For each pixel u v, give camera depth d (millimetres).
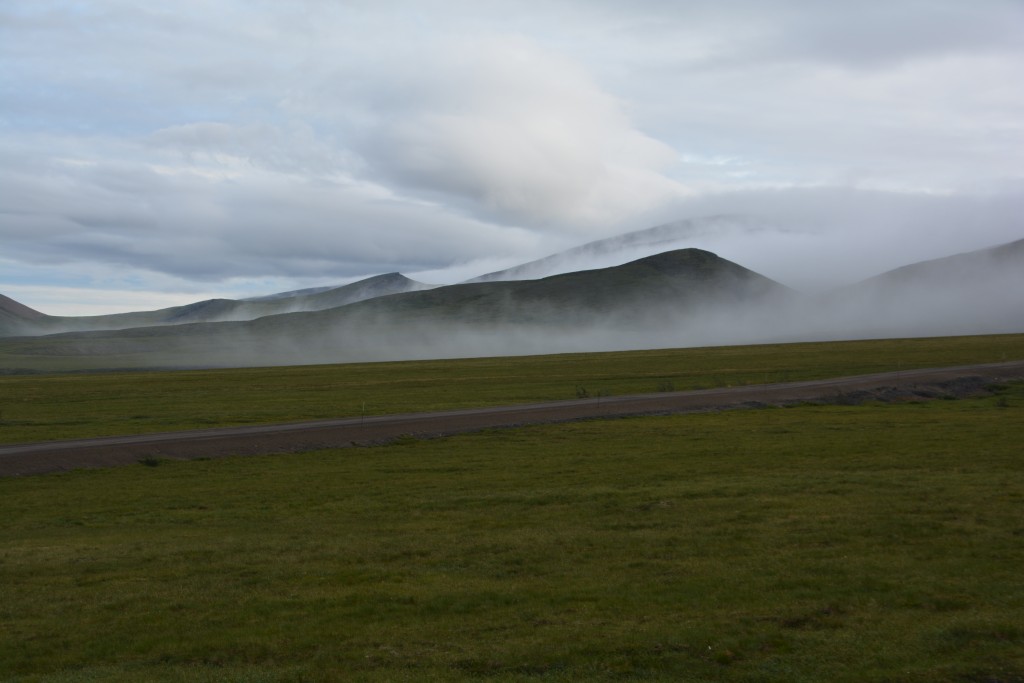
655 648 14688
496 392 92938
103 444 53250
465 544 23953
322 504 33688
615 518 27016
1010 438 46062
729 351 165750
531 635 15781
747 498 29344
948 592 17266
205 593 19938
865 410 69125
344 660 14922
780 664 13781
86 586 21297
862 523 24188
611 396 83312
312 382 120062
